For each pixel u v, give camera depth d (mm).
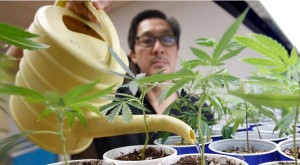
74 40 360
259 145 489
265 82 312
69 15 435
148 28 856
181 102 487
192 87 379
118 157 403
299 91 258
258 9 789
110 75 346
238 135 568
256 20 836
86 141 409
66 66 329
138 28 878
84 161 365
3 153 248
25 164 766
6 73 252
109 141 604
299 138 454
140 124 332
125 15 1621
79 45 358
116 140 611
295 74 294
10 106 375
